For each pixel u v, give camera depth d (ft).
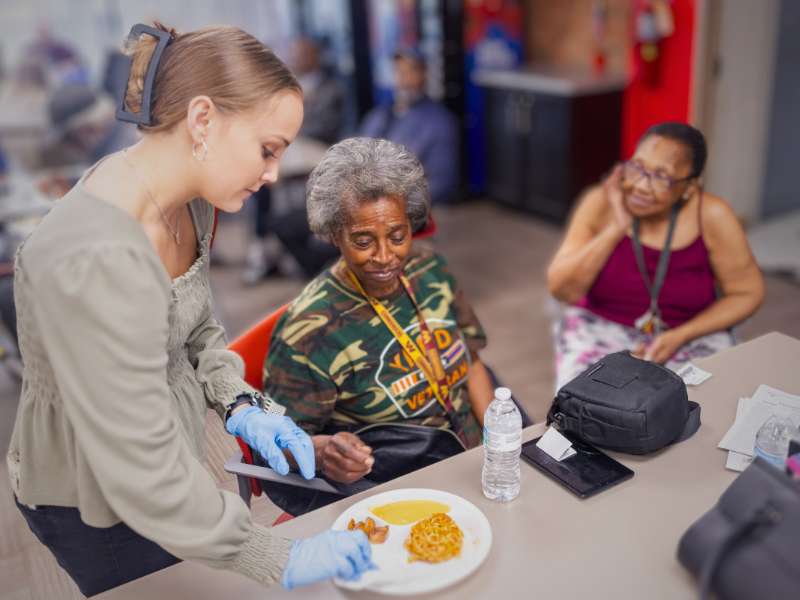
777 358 5.21
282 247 13.52
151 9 16.83
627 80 15.14
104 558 3.78
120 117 3.26
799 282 12.26
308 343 4.80
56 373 2.91
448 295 5.26
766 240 13.99
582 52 16.84
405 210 4.57
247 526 3.20
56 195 10.73
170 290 3.15
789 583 2.91
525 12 17.84
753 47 13.39
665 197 6.20
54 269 2.83
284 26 18.39
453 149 11.75
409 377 4.93
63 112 15.66
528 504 3.81
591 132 15.31
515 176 17.02
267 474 4.31
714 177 14.05
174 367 3.86
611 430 4.06
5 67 15.96
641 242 6.66
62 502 3.58
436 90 17.51
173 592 3.38
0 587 6.40
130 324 2.86
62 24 16.12
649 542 3.50
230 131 3.15
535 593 3.24
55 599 6.23
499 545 3.53
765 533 3.04
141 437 2.90
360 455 4.28
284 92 3.20
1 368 10.16
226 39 3.15
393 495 3.88
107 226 2.96
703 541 3.17
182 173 3.27
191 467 3.11
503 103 16.71
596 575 3.32
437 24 16.88
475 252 14.88
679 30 13.33
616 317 6.96
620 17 15.60
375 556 3.49
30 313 3.15
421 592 3.24
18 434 3.62
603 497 3.83
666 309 6.77
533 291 12.71
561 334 7.10
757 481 3.21
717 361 5.20
